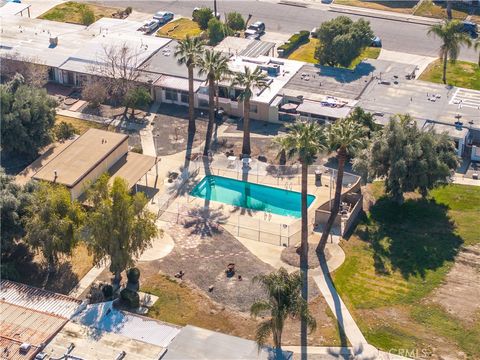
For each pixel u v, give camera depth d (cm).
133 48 13975
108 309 8156
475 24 15938
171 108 12912
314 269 9175
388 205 10481
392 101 12425
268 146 11794
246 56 13838
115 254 8494
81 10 16062
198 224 10012
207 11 15562
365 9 16900
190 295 8725
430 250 9550
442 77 13888
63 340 7650
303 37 15312
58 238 8612
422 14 16675
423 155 10056
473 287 8888
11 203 8844
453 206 10469
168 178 10994
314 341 8062
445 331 8231
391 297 8744
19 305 8112
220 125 12412
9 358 7325
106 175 8756
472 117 11981
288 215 10288
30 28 14762
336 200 9350
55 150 11319
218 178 11062
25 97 11162
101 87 12644
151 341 7731
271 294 7500
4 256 9212
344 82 13025
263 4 17138
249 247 9575
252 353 7594
